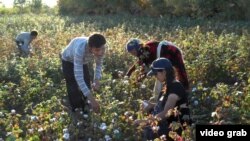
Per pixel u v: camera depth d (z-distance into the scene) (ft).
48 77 33.94
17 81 33.86
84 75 25.03
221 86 26.81
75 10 120.78
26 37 42.24
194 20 75.36
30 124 23.47
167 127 20.84
